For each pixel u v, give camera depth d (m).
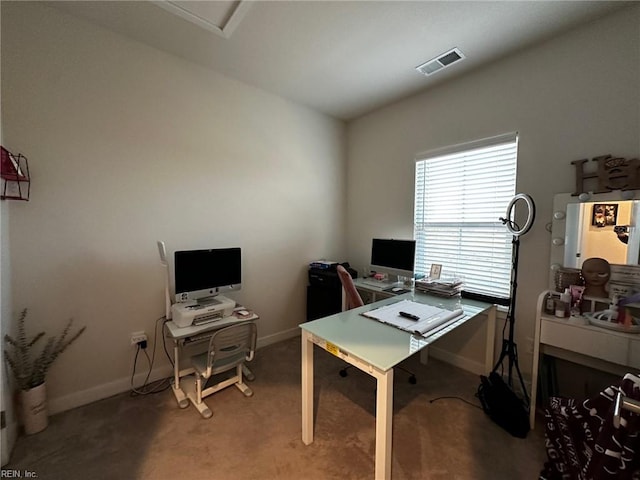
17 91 1.63
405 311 1.88
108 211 1.97
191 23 1.84
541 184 2.00
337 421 1.80
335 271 2.99
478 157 2.38
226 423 1.77
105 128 1.93
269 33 1.91
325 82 2.57
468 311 1.97
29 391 1.64
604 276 1.71
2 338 1.48
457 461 1.49
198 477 1.39
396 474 1.41
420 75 2.42
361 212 3.40
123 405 1.93
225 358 2.03
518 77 2.08
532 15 1.70
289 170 3.00
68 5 1.69
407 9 1.67
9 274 1.61
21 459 1.48
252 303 2.81
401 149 2.93
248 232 2.72
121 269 2.04
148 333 2.18
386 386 1.20
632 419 0.82
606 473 0.87
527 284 2.09
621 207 1.67
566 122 1.88
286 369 2.45
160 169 2.18
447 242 2.63
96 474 1.40
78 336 1.89
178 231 2.29
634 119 1.64
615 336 1.47
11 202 1.64
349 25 1.82
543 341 1.72
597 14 1.69
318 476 1.40
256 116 2.70
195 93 2.31
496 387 1.88
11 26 1.61
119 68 1.96
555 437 1.32
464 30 1.85
